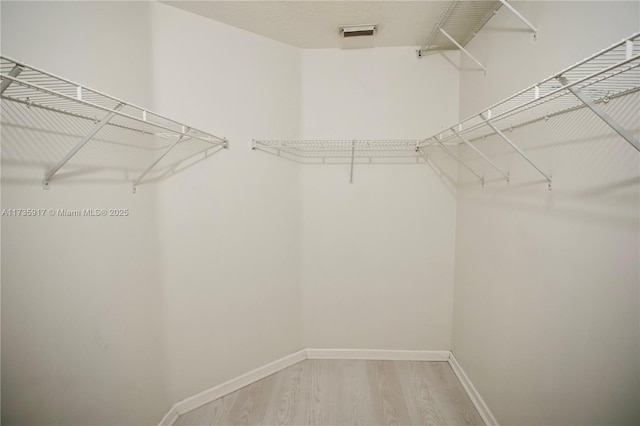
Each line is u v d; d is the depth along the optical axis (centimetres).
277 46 188
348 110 201
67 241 100
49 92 70
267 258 190
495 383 147
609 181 82
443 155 201
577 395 95
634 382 77
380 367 201
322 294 210
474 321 171
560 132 101
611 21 81
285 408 163
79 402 106
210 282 167
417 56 197
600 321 86
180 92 151
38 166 91
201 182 161
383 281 208
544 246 110
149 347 138
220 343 172
